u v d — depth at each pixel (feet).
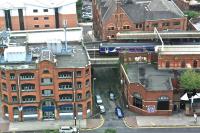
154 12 604.08
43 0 593.42
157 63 507.30
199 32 571.28
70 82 455.22
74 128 445.78
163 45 516.32
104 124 460.55
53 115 469.98
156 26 603.26
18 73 447.42
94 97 510.17
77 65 455.63
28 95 458.50
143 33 567.59
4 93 460.96
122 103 499.51
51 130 443.32
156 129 449.48
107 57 553.64
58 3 593.83
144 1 643.45
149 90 460.96
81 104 464.65
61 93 459.32
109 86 536.42
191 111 472.85
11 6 584.40
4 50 475.72
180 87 476.95
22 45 489.26
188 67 503.61
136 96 474.08
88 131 448.24
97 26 648.79
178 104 478.59
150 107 469.16
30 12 593.42
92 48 567.59
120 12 588.09
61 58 474.90
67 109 468.34
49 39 533.55
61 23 606.55
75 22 608.60
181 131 445.37
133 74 494.18
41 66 447.01
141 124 458.50
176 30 596.70
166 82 472.85
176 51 501.56
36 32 571.28
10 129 453.17
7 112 469.98
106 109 488.02
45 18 599.16
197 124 456.45
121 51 537.24
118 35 564.30
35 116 468.34
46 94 460.14
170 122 460.55
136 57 516.32
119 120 466.70
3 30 564.71
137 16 599.57
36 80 452.35
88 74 458.91
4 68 446.19
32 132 447.01
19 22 596.70
